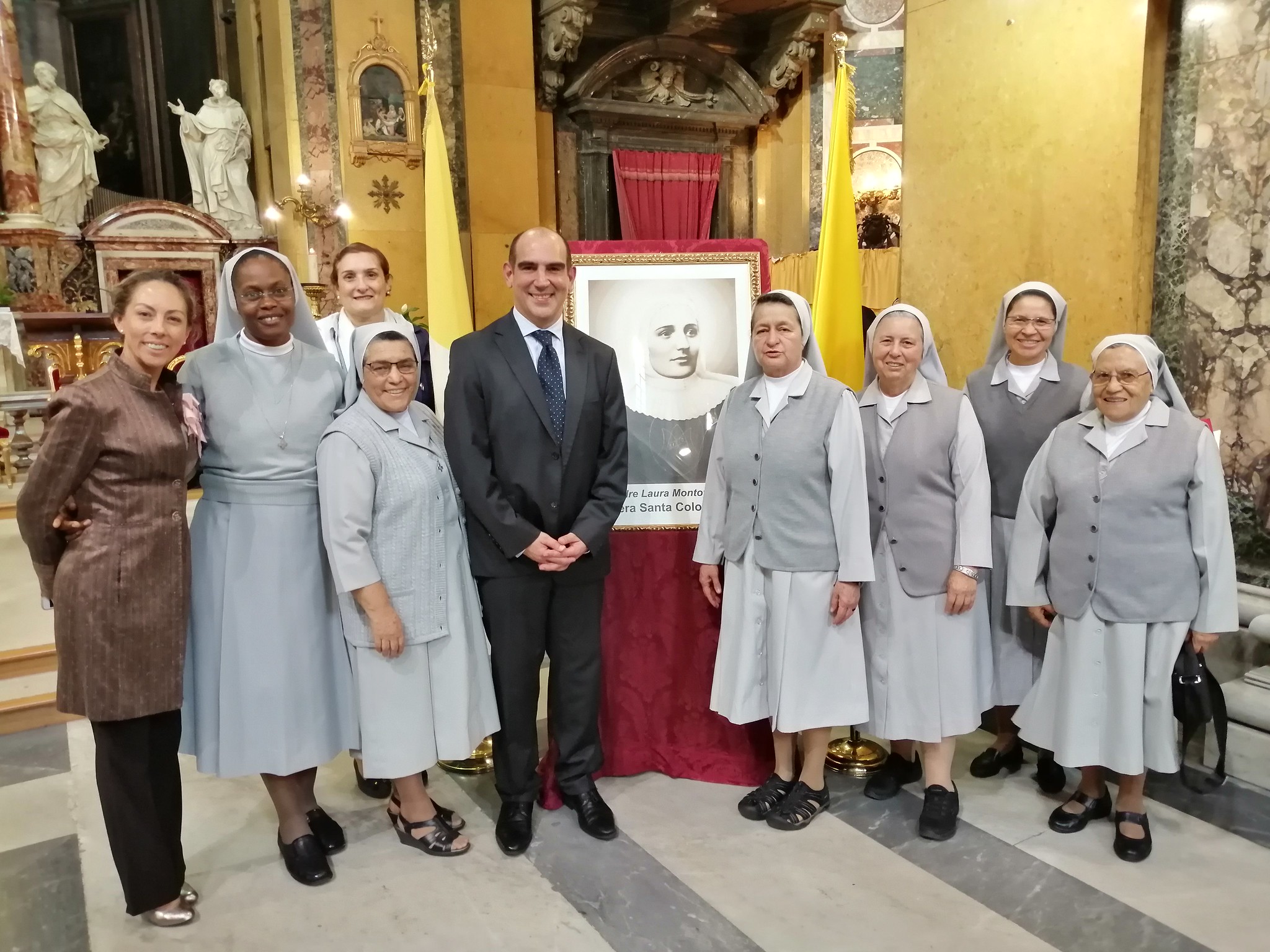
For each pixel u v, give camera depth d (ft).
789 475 8.61
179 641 7.19
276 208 30.42
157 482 7.05
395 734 8.01
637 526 10.09
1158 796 9.42
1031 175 11.58
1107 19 10.68
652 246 10.07
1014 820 9.08
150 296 6.82
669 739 10.31
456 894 7.99
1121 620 8.07
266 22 28.99
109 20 35.14
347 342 10.77
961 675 8.75
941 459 8.69
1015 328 9.21
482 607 8.70
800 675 8.70
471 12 28.66
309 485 7.89
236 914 7.77
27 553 17.35
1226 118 10.39
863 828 8.97
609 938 7.35
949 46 12.28
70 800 9.84
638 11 34.04
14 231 29.09
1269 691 9.81
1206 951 7.04
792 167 36.04
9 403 23.81
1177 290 11.09
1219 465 8.00
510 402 8.22
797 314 8.68
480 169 29.19
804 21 33.27
